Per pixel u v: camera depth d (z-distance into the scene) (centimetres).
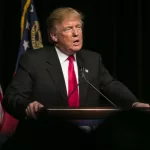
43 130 124
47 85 509
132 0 1159
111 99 548
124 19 1160
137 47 1163
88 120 355
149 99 1183
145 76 1181
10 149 125
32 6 877
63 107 357
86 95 514
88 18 1139
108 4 1148
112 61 1158
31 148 123
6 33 1084
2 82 1078
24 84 502
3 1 1075
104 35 1152
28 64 518
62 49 520
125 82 1176
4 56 1082
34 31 866
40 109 354
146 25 1172
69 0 1116
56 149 122
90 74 533
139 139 117
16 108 443
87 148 120
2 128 733
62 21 505
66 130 124
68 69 524
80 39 509
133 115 119
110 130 118
